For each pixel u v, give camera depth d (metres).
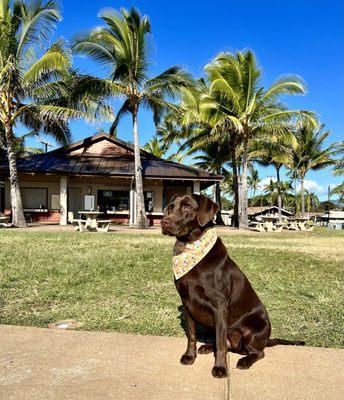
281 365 2.97
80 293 5.32
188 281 2.84
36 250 8.72
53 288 5.51
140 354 3.16
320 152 35.12
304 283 6.14
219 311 2.80
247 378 2.73
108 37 18.06
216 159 27.44
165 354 3.16
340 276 6.73
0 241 10.42
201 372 2.82
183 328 4.04
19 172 20.94
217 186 29.86
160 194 25.34
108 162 23.58
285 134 21.73
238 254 8.98
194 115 20.28
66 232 14.77
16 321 4.20
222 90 20.56
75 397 2.43
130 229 18.91
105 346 3.33
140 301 5.00
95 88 18.72
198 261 2.82
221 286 2.81
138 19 18.38
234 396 2.47
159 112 21.81
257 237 15.23
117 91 19.19
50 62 17.11
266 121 21.59
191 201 2.88
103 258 7.79
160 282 5.99
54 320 4.29
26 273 6.30
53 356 3.09
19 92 18.31
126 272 6.61
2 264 7.01
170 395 2.47
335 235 18.59
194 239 2.88
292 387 2.61
